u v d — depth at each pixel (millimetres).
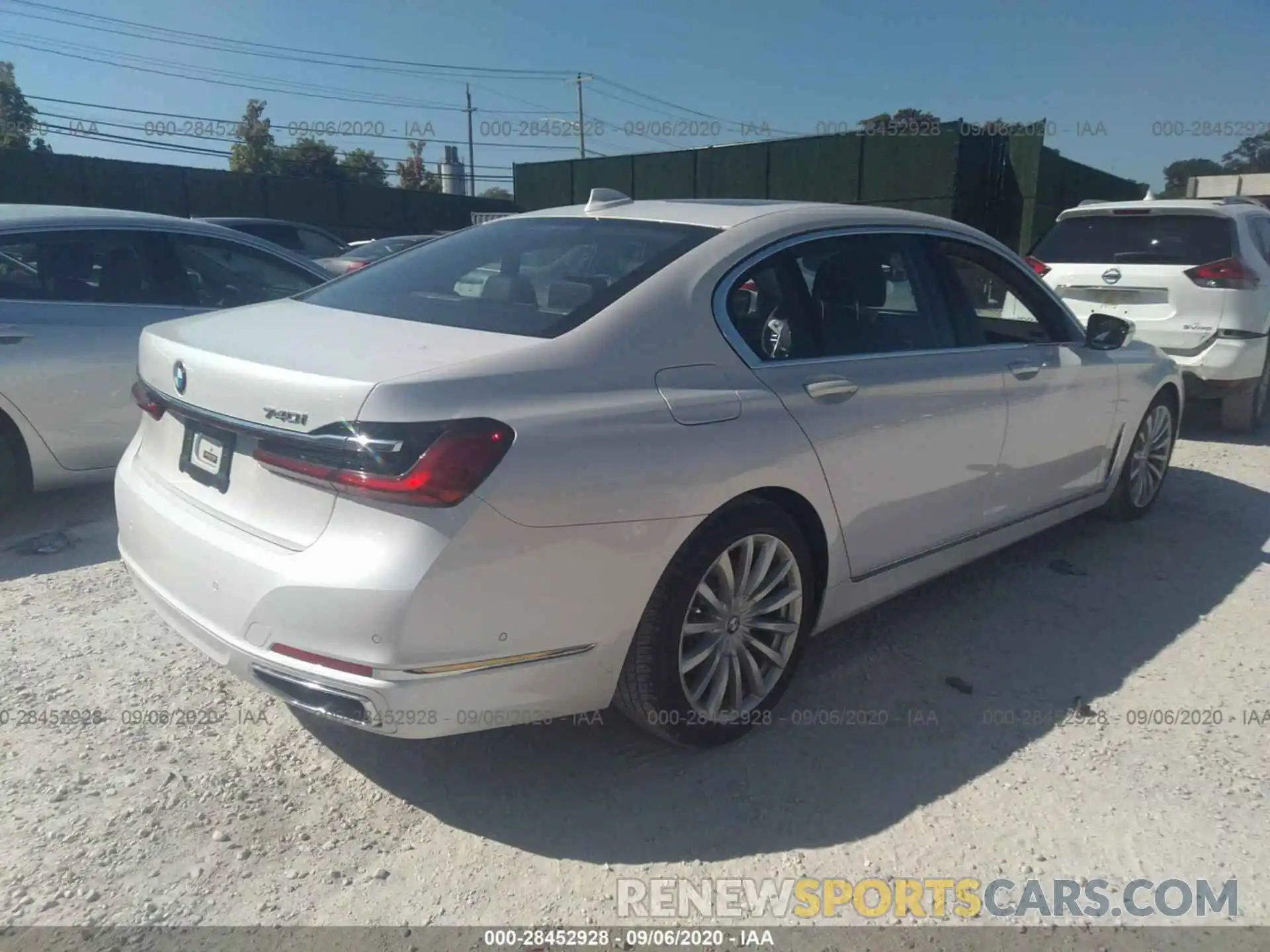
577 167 24047
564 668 2533
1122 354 4668
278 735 3072
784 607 3080
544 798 2789
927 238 3793
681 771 2918
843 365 3205
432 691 2320
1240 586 4375
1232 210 7227
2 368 4586
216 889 2406
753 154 20891
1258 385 7234
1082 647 3762
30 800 2713
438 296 3096
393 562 2248
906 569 3547
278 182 23484
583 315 2748
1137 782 2889
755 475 2814
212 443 2713
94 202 20703
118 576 4277
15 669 3424
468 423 2320
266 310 3238
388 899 2391
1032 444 4004
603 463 2484
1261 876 2514
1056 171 19641
